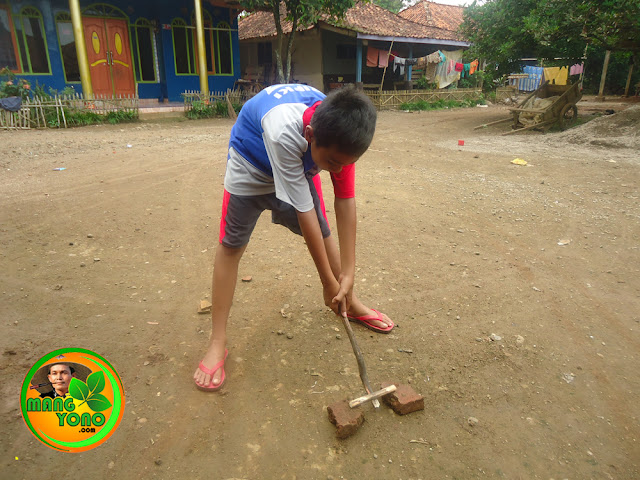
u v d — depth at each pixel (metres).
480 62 24.45
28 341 2.55
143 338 2.62
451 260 3.66
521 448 1.92
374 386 2.25
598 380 2.31
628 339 2.65
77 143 8.92
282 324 2.78
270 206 2.22
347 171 2.24
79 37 12.39
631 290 3.19
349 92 1.63
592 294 3.14
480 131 11.95
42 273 3.36
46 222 4.37
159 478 1.77
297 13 14.50
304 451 1.90
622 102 20.78
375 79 21.25
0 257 3.60
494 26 12.91
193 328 2.74
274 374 2.35
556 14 10.59
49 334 2.62
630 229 4.28
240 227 2.21
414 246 3.93
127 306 2.96
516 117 11.80
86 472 1.79
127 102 13.10
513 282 3.30
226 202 2.17
